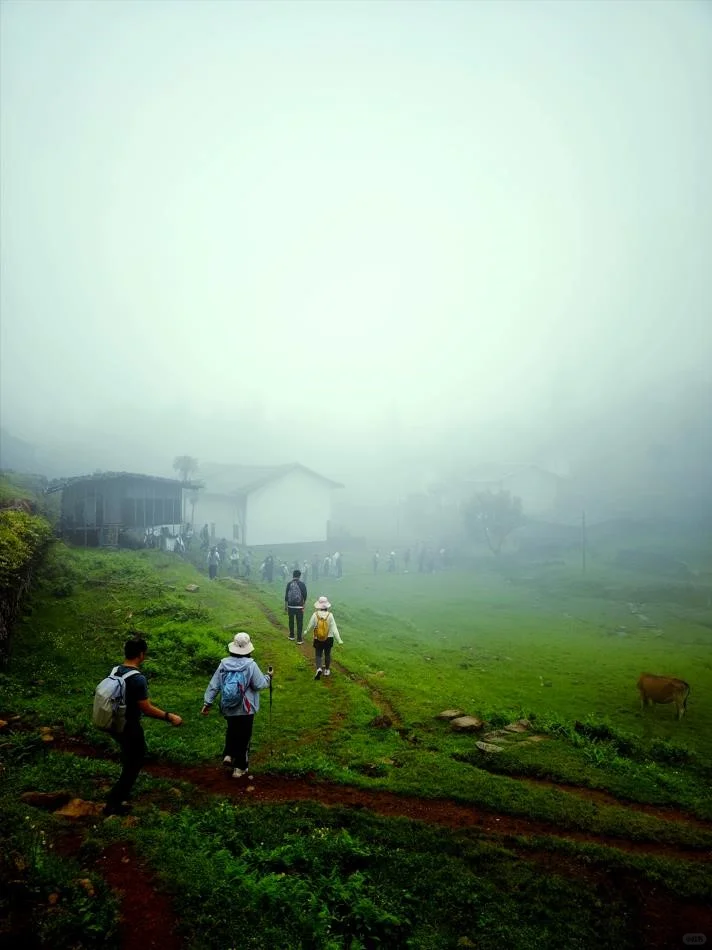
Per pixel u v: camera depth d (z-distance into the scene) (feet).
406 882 19.12
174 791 23.41
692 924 18.30
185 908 16.11
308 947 15.71
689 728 41.24
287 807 22.76
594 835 23.17
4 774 22.90
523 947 16.79
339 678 41.83
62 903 15.37
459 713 36.88
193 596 65.82
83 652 40.52
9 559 44.73
